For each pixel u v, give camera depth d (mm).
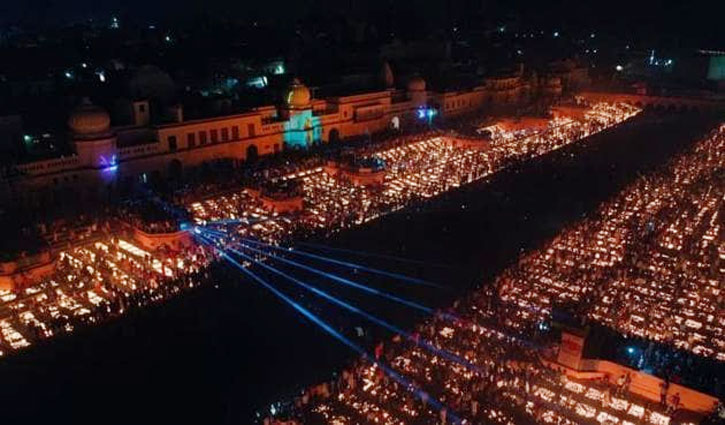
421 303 41062
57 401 31250
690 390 30828
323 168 71250
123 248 49500
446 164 73688
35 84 88125
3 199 55250
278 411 30328
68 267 45938
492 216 57062
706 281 42875
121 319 38812
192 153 69938
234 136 74250
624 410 31281
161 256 47469
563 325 35281
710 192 61438
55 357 35031
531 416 30531
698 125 95188
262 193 59844
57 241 49719
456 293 42469
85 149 60438
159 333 37375
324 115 82688
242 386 32656
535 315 38750
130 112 67688
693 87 117375
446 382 32719
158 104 73750
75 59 106562
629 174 69438
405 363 34219
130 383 32750
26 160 58281
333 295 42125
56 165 59031
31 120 73375
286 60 114750
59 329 37625
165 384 32750
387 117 91625
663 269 44750
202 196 61188
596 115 103750
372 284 43781
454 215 57281
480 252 49312
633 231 51469
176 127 67938
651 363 33281
